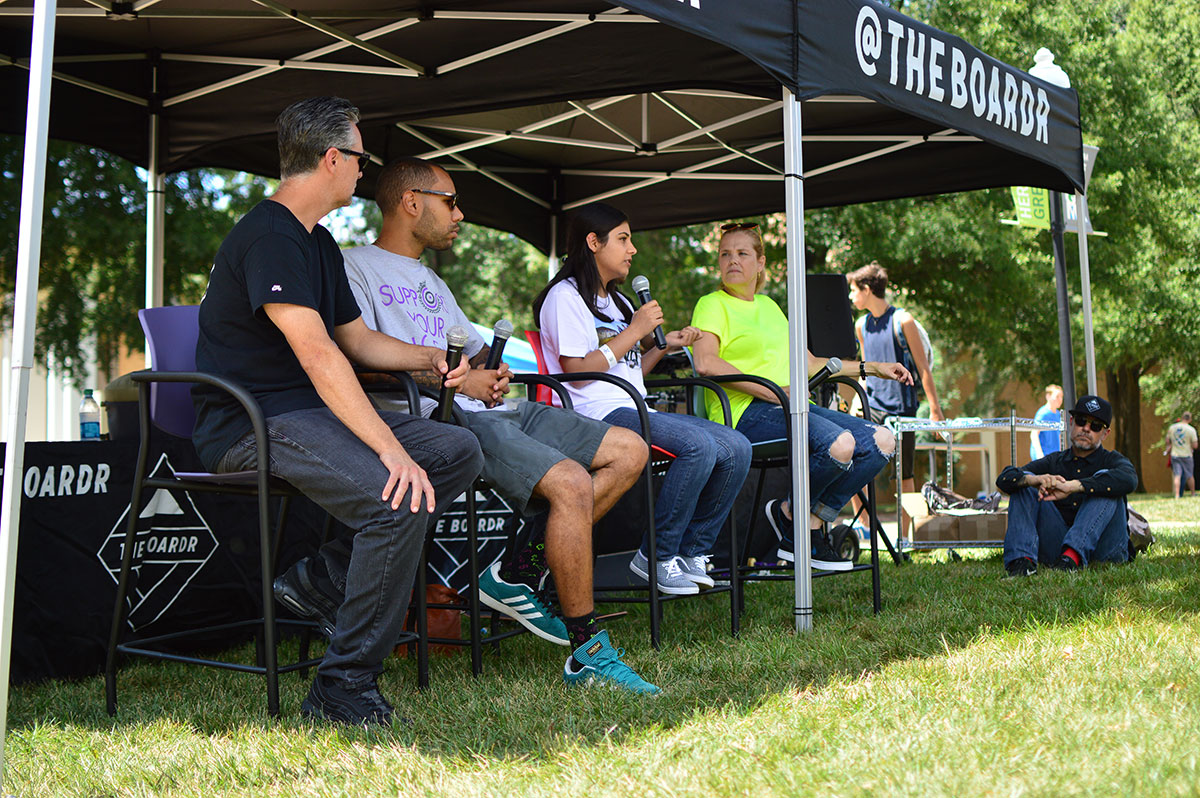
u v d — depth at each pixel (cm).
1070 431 541
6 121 421
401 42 402
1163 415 2392
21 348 204
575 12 379
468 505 289
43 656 317
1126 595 369
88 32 418
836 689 249
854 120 503
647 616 404
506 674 297
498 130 525
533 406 313
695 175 574
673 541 341
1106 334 1650
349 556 284
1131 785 169
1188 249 1733
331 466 238
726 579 441
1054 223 604
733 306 417
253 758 221
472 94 418
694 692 258
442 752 218
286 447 244
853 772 183
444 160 537
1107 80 1602
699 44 374
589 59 395
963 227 1433
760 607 415
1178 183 1697
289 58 435
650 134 540
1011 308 1563
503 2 371
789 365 366
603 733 224
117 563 340
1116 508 495
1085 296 595
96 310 1210
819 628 346
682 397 495
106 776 216
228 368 253
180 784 209
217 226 1266
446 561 433
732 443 349
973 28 1519
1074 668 253
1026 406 2275
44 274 1176
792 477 351
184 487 264
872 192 538
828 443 377
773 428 391
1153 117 1680
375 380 286
